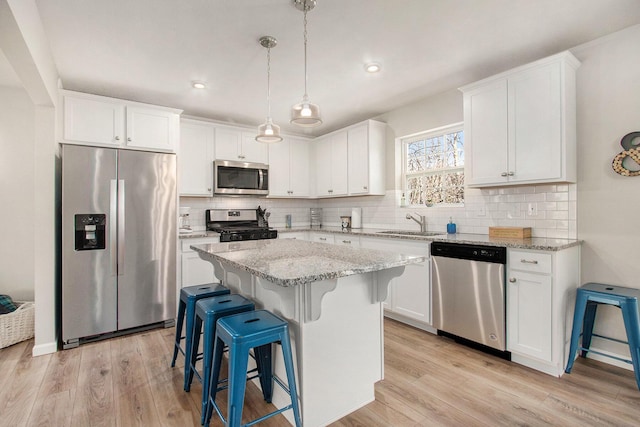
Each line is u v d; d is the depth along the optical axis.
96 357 2.49
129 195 2.94
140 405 1.87
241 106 3.74
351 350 1.80
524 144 2.47
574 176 2.42
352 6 1.96
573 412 1.78
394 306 3.15
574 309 2.33
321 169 4.64
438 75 2.94
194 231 3.97
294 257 1.75
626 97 2.25
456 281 2.62
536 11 2.02
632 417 1.73
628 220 2.25
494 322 2.38
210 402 1.62
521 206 2.79
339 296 1.75
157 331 3.04
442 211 3.41
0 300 2.95
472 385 2.05
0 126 3.17
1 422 1.72
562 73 2.29
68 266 2.68
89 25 2.11
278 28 2.18
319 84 3.12
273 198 4.78
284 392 1.76
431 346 2.63
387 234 3.25
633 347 1.97
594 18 2.10
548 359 2.13
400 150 3.90
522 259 2.25
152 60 2.60
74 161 2.71
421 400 1.90
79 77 2.89
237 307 1.79
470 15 2.06
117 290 2.88
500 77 2.59
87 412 1.80
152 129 3.16
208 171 3.97
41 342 2.56
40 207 2.59
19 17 1.53
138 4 1.91
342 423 1.71
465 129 2.84
